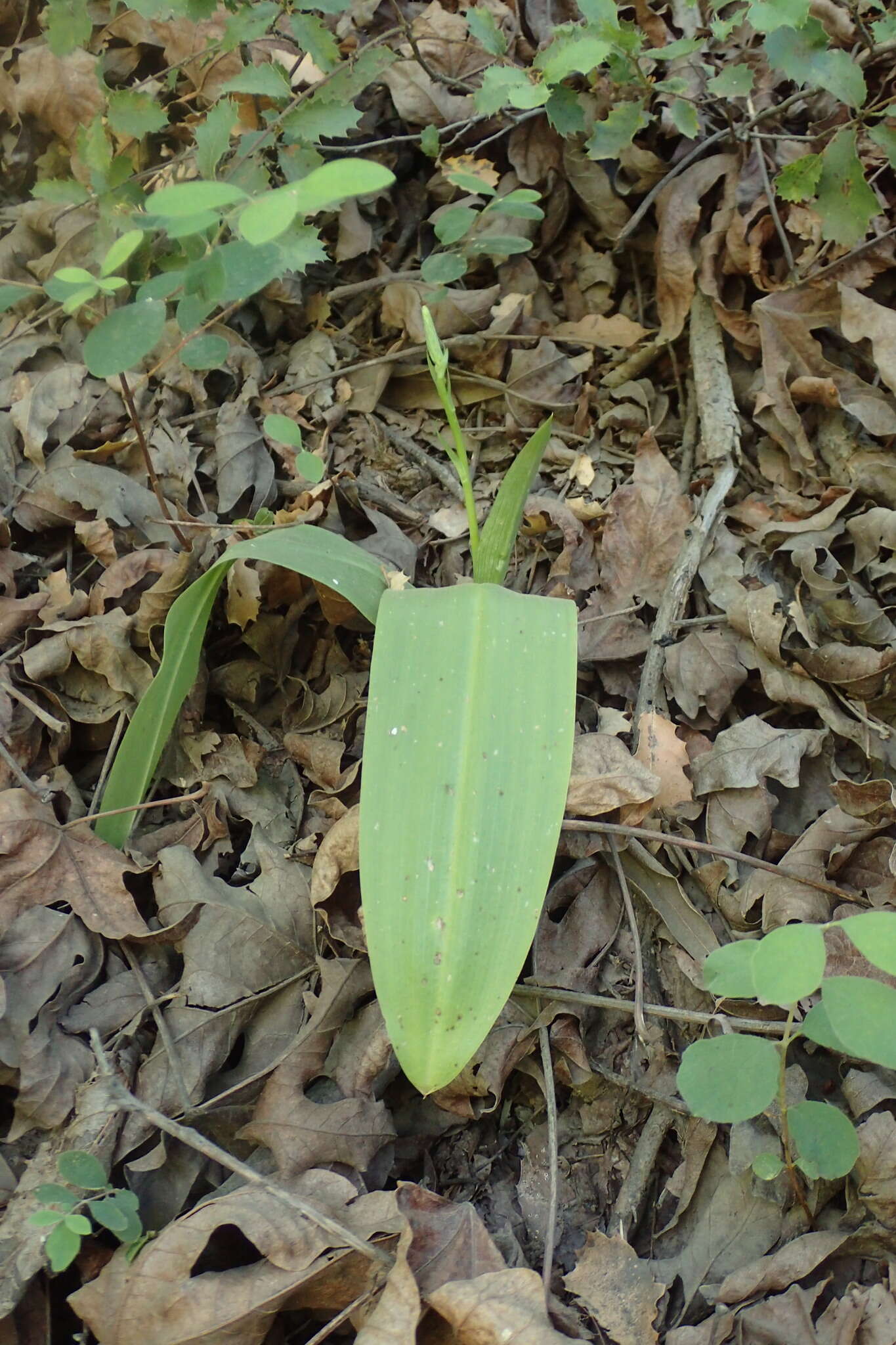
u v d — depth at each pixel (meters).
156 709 0.50
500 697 0.44
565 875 0.51
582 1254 0.45
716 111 0.63
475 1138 0.49
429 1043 0.41
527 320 0.64
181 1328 0.41
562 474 0.61
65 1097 0.45
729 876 0.50
